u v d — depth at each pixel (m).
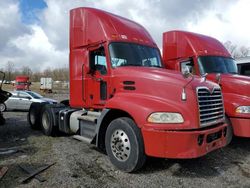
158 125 5.10
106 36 6.66
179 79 5.30
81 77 7.38
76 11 7.56
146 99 5.44
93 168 5.68
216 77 7.93
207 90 5.48
